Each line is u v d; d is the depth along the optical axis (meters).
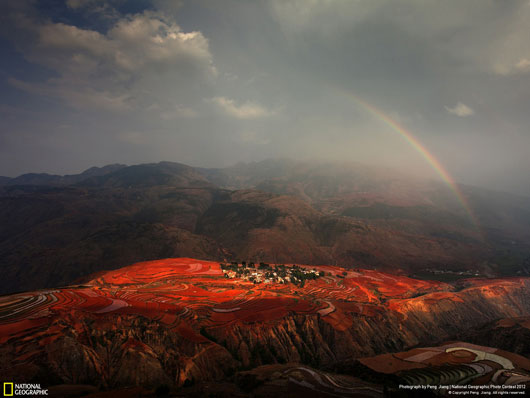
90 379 78.25
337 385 82.38
